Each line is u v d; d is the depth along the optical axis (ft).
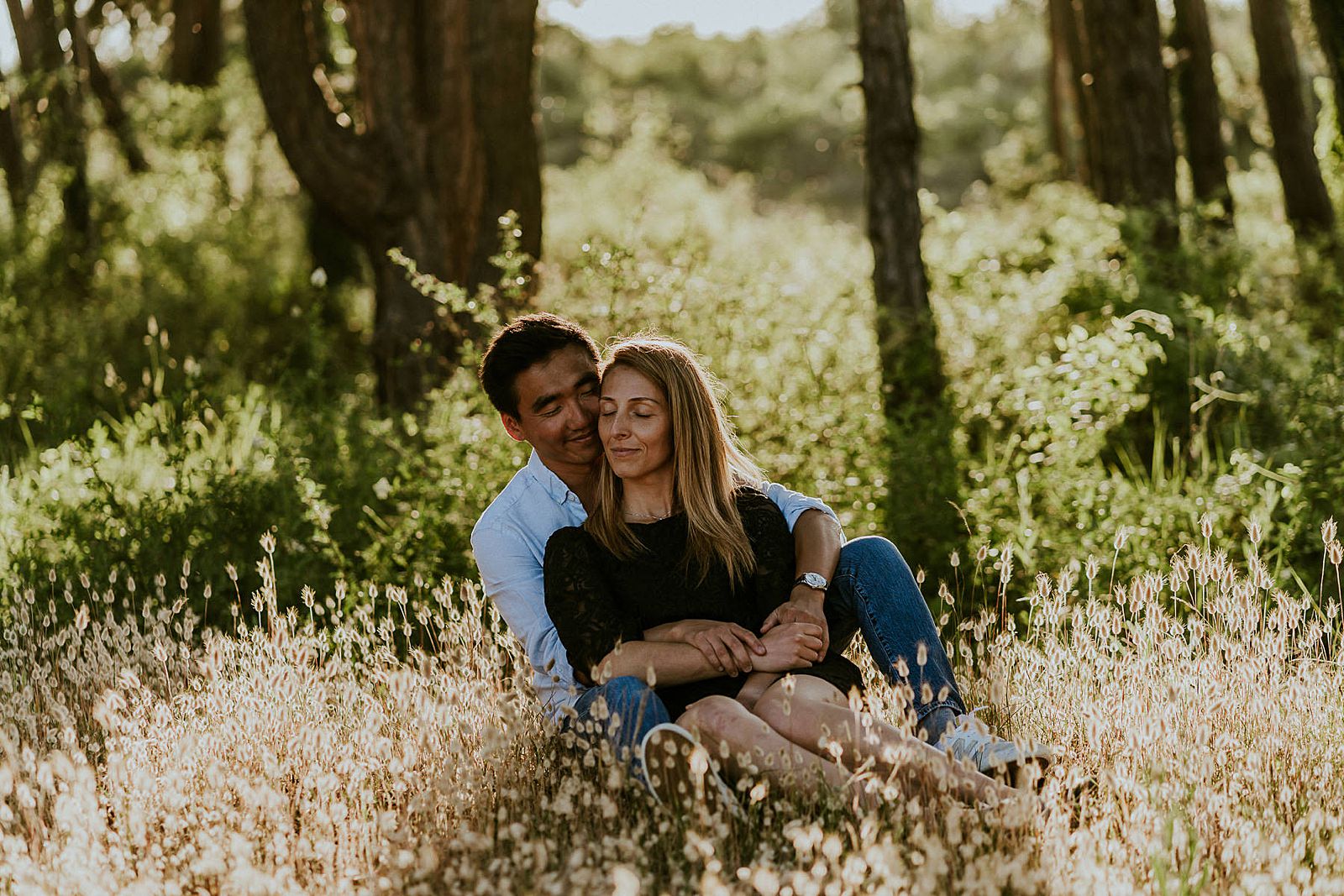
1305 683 10.86
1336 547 11.03
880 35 24.27
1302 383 20.30
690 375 11.00
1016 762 9.54
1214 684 10.32
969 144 147.13
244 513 17.89
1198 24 41.75
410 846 8.86
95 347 32.50
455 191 27.96
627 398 10.90
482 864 8.87
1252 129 60.49
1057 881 8.06
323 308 39.32
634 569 10.94
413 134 27.63
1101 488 17.88
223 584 17.08
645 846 8.67
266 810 9.16
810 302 26.71
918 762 9.06
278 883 8.03
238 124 56.13
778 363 22.48
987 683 11.30
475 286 28.22
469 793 9.61
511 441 18.89
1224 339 21.66
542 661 11.49
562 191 60.34
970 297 27.89
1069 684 11.41
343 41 40.06
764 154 164.14
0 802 9.02
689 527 10.93
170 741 10.42
